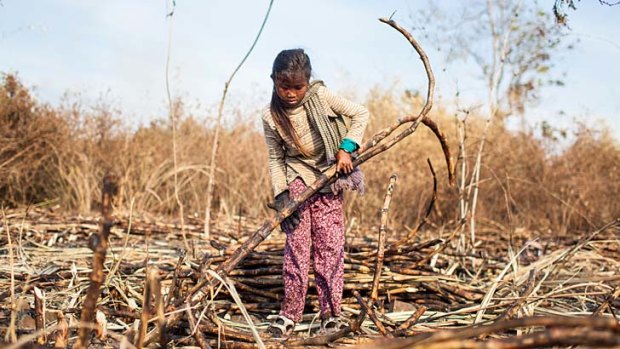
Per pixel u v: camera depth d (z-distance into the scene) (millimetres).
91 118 10000
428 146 10648
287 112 3389
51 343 2834
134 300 3646
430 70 3439
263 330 3533
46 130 9414
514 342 1517
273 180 3551
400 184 9656
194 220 7688
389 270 4328
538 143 10633
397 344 1624
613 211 9602
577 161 10508
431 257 4641
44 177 9547
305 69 3219
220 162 9781
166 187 9180
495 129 10609
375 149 3426
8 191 9234
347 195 8898
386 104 11320
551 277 4719
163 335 2330
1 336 2947
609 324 1448
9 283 4039
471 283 4660
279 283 3967
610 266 5766
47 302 3621
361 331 3365
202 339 2742
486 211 9828
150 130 10375
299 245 3479
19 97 9375
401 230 8031
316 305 3963
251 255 4281
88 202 9016
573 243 6859
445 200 9352
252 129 10664
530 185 9781
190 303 3008
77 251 5305
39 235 5930
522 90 10094
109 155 9875
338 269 3545
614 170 10516
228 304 3844
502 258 5699
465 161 6270
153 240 6273
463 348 1535
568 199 9312
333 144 3371
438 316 3703
